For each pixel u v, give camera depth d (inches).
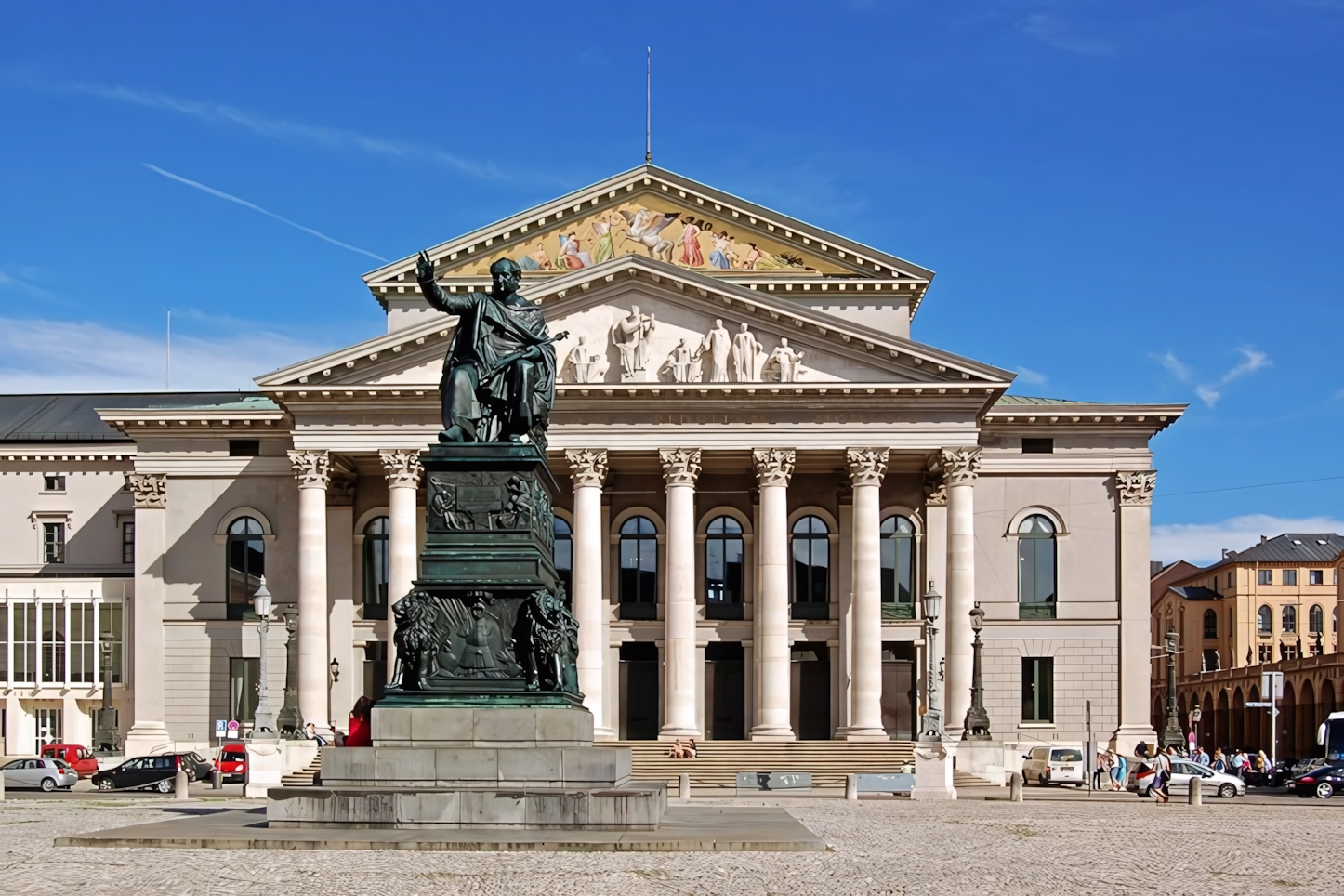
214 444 3555.6
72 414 4434.1
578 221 3540.8
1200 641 6815.9
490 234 3523.6
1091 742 2662.4
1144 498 3491.6
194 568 3533.5
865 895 903.1
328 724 3223.4
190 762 2913.4
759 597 3189.0
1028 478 3511.3
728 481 3476.9
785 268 3531.0
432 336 3201.3
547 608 1085.1
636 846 1050.7
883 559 3476.9
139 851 1041.5
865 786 2588.6
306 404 3225.9
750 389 3169.3
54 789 2847.0
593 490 3191.4
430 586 1088.2
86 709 3831.2
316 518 3218.5
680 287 3213.6
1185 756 3088.1
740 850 1089.4
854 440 3198.8
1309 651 6599.4
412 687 1088.8
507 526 1095.0
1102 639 3469.5
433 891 856.3
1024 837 1469.0
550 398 1151.6
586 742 1088.2
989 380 3169.3
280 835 1051.3
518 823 1071.6
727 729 3432.6
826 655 3454.7
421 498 3371.1
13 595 3848.4
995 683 3467.0
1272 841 1469.0
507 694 1085.1
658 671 3444.9
